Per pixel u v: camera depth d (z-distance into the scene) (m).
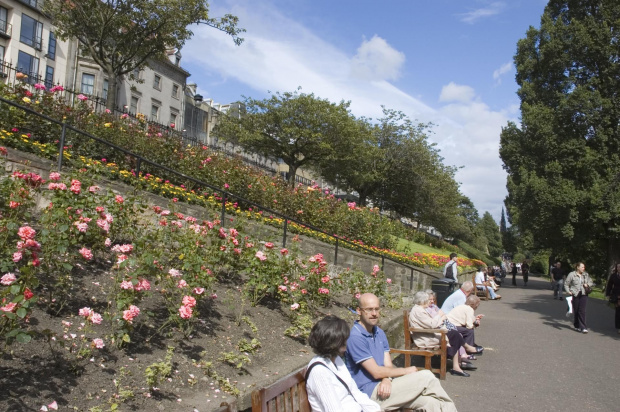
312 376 3.89
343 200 21.14
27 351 3.99
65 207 5.61
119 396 3.84
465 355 8.39
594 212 28.97
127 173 10.88
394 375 4.95
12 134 9.82
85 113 12.73
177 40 22.81
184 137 26.05
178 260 6.89
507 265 72.12
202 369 4.79
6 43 37.50
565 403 6.64
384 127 50.22
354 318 8.80
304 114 39.81
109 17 21.81
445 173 54.31
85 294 5.27
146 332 5.10
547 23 33.00
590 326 14.38
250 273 7.55
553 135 30.62
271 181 16.83
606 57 29.84
